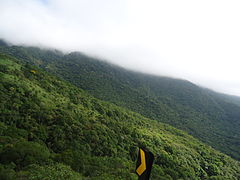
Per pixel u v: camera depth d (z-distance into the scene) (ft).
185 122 590.55
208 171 242.58
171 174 184.75
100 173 118.42
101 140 185.68
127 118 326.03
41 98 222.89
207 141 472.85
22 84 227.40
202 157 271.90
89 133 183.93
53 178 80.07
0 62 281.54
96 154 168.76
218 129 614.75
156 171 171.32
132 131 248.32
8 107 173.99
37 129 159.94
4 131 140.77
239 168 289.33
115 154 182.70
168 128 398.62
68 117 193.98
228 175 247.29
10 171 79.36
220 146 456.04
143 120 378.53
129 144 216.13
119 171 130.00
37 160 102.06
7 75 236.22
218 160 276.62
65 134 168.76
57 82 327.06
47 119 180.96
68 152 131.75
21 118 167.63
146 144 223.51
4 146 113.29
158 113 582.76
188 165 225.56
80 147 160.15
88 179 101.14
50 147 150.92
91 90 549.95
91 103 306.14
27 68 321.11
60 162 114.62
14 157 99.40
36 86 254.47
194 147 303.27
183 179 186.29
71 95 300.40
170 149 242.37
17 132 145.07
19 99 194.70
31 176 76.07
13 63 306.35
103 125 222.28
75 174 95.09
